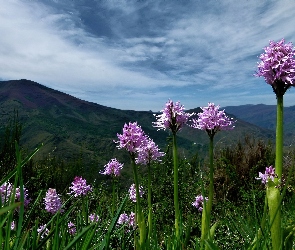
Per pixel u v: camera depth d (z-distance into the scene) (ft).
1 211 2.68
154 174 26.91
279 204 6.93
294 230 7.74
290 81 8.76
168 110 12.22
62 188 32.65
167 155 26.73
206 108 10.84
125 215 16.12
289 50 9.34
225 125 10.62
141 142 12.19
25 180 25.85
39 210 18.98
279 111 8.74
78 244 6.05
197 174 27.71
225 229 13.43
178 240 7.91
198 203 22.15
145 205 23.40
